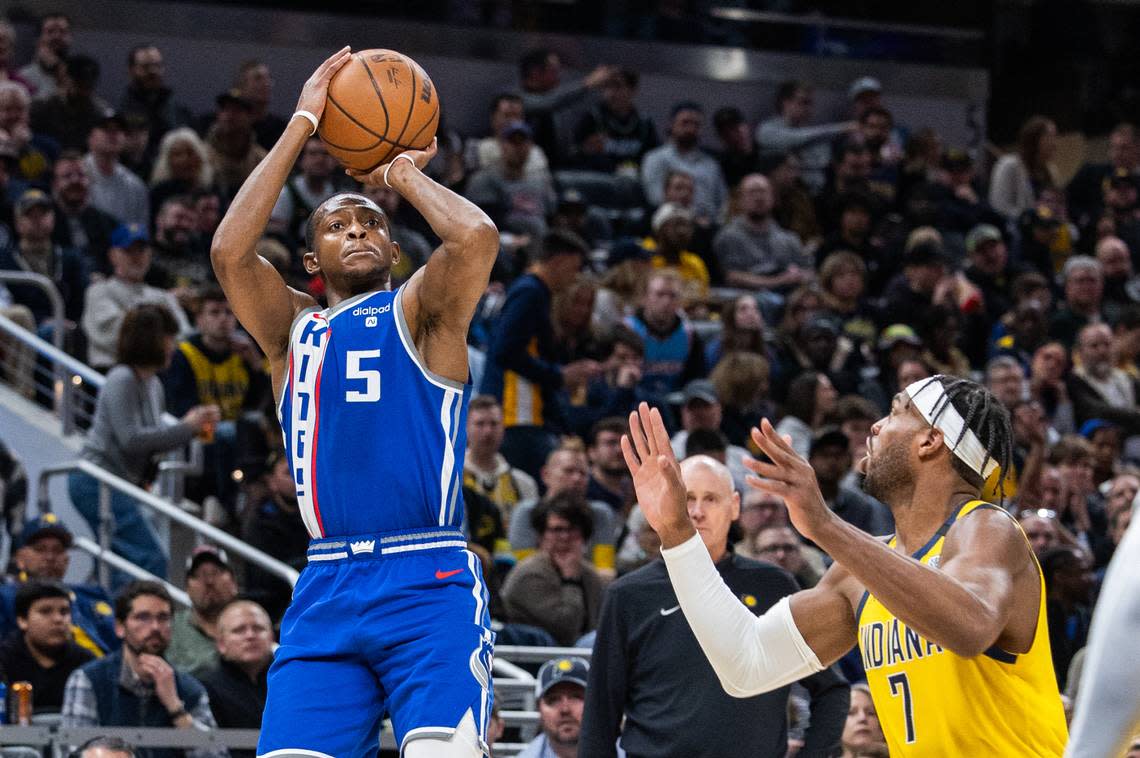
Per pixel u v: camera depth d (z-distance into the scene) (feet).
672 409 53.52
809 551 41.57
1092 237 78.89
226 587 37.35
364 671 18.98
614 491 47.03
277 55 78.69
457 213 19.19
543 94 76.18
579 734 27.04
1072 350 67.00
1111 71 93.91
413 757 18.10
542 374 49.03
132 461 44.91
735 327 56.39
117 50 75.66
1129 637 11.48
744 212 69.26
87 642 37.47
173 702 32.65
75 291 55.93
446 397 19.38
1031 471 50.80
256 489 44.45
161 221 58.49
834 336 57.77
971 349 65.05
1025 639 17.54
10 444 49.62
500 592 41.55
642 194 74.08
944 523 18.33
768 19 88.63
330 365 19.45
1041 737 17.63
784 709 26.14
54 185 59.11
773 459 16.60
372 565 19.06
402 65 20.26
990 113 93.50
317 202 62.08
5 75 65.82
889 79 90.79
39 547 39.22
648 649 26.05
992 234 69.82
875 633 18.54
